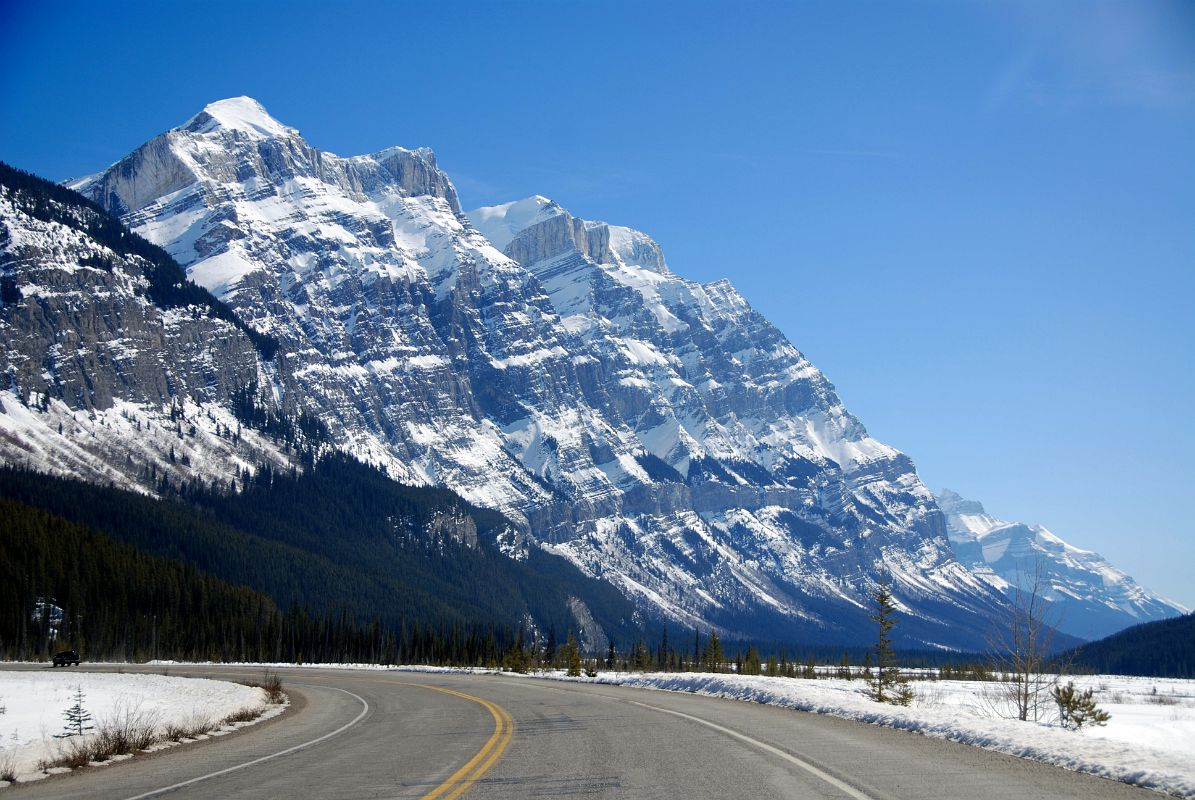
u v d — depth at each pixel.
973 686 102.81
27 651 168.25
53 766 25.56
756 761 20.86
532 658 117.31
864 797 16.30
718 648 129.12
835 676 137.12
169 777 22.02
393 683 71.56
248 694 56.97
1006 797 16.23
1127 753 20.80
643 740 25.62
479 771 20.64
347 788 18.95
